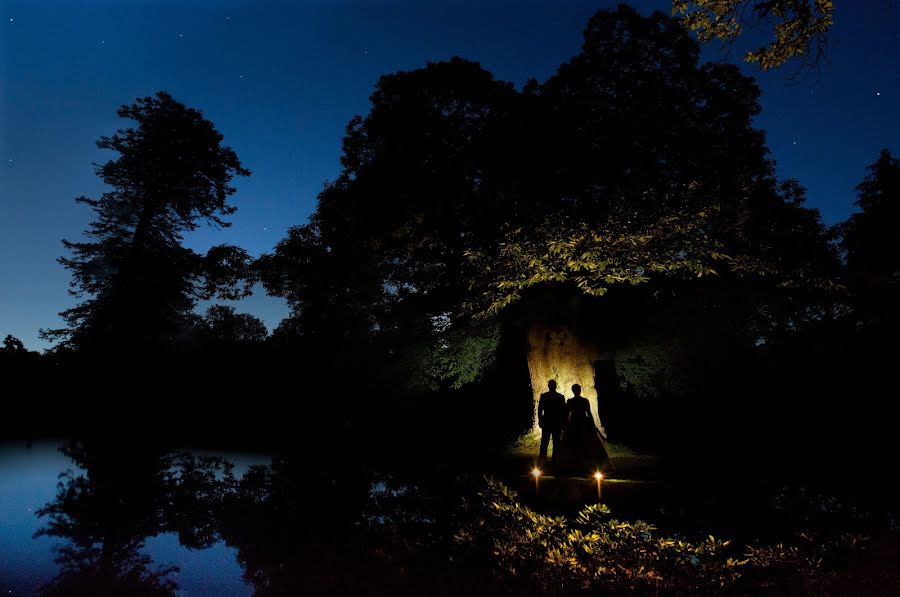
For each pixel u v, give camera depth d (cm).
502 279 908
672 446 1809
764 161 1572
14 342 3128
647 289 1661
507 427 2594
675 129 1467
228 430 2852
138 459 1558
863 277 968
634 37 1574
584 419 1180
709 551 526
